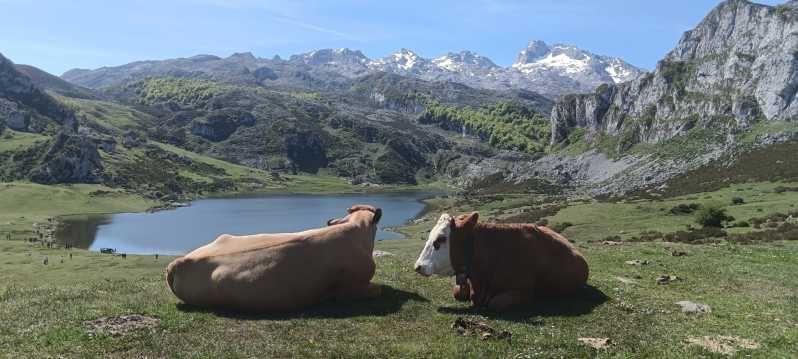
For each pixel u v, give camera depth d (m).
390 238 116.69
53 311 12.66
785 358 10.91
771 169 143.12
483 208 173.38
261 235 13.77
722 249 28.08
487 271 13.95
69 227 147.25
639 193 158.88
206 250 13.55
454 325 12.29
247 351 10.48
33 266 70.81
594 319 13.20
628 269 20.75
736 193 109.69
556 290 14.89
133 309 12.89
